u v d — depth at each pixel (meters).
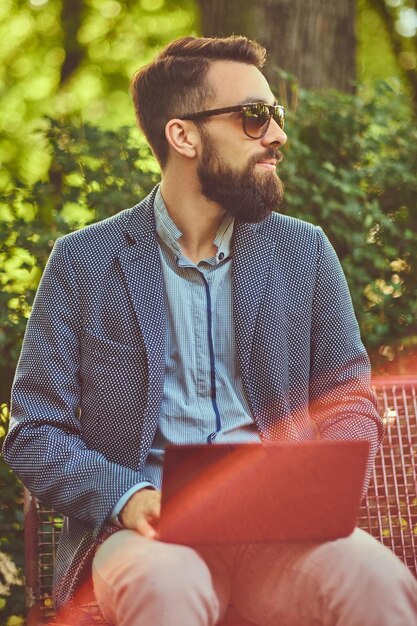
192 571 1.94
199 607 1.92
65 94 10.01
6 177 7.60
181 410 2.35
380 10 9.86
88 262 2.42
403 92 4.45
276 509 1.96
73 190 4.03
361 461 1.92
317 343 2.50
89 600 2.29
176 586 1.91
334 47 5.13
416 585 1.98
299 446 1.93
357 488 1.94
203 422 2.34
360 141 4.27
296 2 5.07
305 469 1.94
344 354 2.49
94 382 2.35
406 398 2.79
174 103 2.46
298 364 2.44
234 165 2.40
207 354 2.37
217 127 2.41
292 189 4.10
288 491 1.95
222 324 2.40
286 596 2.06
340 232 4.09
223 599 2.13
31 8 10.28
